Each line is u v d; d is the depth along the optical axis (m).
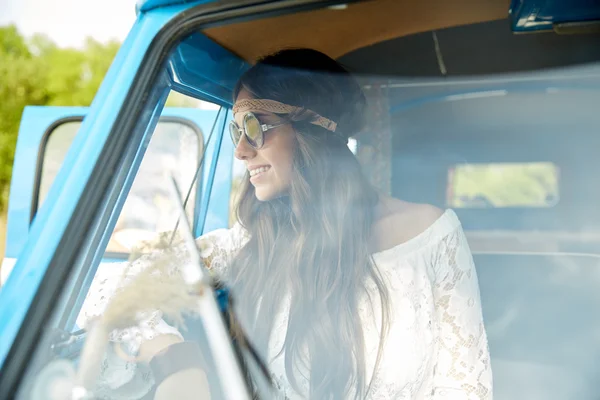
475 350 1.36
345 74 1.34
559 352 1.75
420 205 1.41
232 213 1.37
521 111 2.80
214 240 1.35
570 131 2.73
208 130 1.32
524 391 1.69
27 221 2.63
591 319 1.77
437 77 2.73
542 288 1.81
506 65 2.60
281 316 1.22
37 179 2.67
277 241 1.28
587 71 2.57
